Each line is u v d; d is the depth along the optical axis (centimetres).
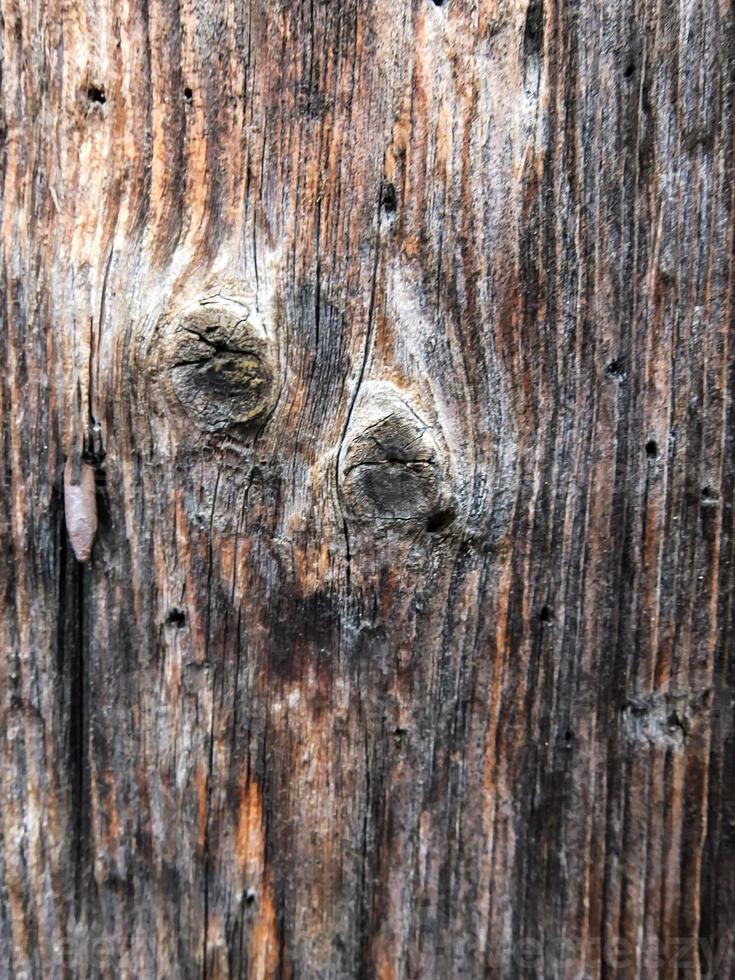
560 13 27
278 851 28
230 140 26
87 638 27
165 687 27
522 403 28
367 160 27
